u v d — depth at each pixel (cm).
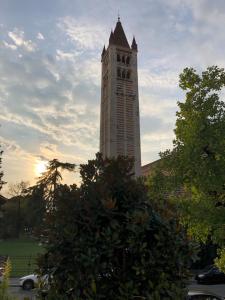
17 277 3231
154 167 1534
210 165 1399
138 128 9338
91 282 443
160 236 461
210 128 1433
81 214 473
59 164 7562
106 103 9838
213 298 1241
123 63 9681
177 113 1594
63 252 465
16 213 9538
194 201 1412
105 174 506
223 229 1395
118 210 486
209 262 3453
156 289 446
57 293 459
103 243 454
